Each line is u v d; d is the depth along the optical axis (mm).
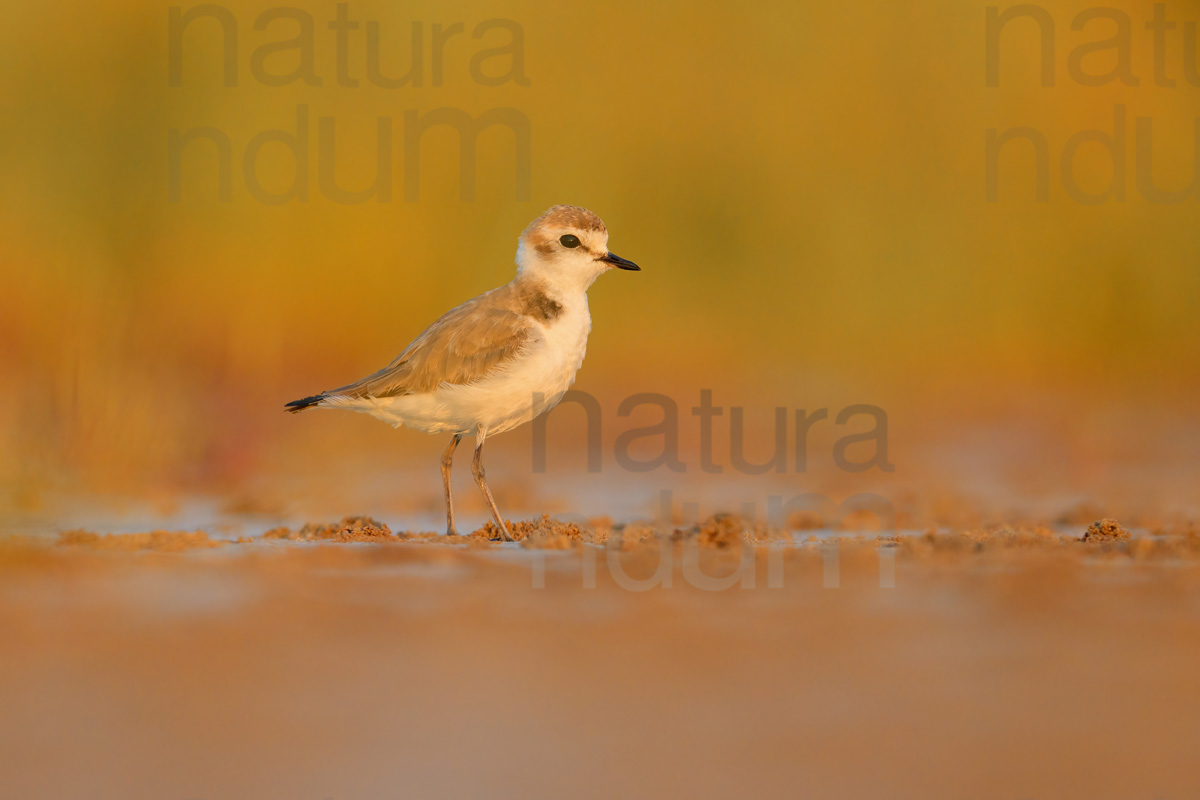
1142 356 20125
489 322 9617
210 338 16141
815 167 20297
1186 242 20516
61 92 17328
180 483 12188
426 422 9734
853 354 19859
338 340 17047
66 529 9227
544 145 19031
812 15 20625
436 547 8289
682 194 19828
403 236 17797
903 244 20281
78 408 11984
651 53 20047
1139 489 12383
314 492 11875
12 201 16672
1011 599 6609
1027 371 19609
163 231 17062
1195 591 6773
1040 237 20469
